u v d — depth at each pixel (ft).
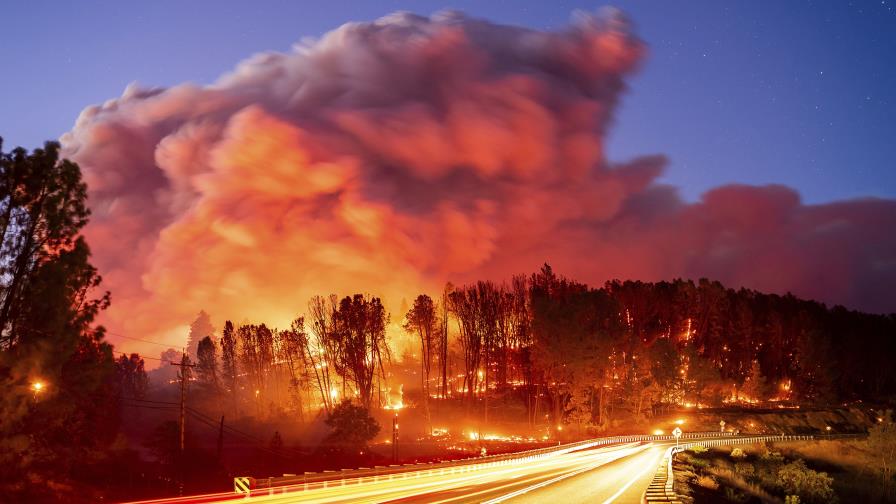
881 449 297.53
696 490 144.56
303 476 132.67
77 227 116.57
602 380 369.30
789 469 247.70
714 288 515.91
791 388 512.63
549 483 143.13
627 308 494.59
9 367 104.58
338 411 293.02
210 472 230.27
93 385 118.11
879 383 529.45
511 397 444.14
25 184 112.88
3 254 110.52
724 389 483.92
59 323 110.22
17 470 111.86
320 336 461.37
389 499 113.09
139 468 226.58
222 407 463.83
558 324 367.04
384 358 510.58
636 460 218.59
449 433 373.81
